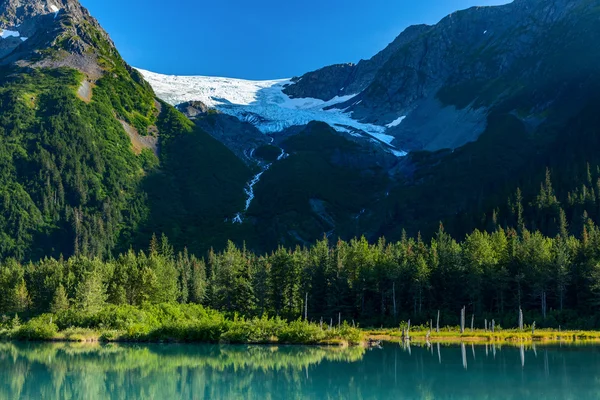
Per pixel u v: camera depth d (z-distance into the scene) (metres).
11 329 100.94
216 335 90.50
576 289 112.94
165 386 54.06
